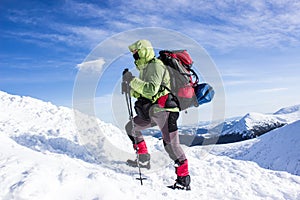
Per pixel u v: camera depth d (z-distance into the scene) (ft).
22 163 10.02
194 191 14.82
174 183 15.08
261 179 19.35
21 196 8.04
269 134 184.75
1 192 8.19
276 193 16.99
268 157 158.71
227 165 21.22
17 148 13.35
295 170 137.59
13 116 24.25
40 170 9.56
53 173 9.75
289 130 173.37
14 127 20.66
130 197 10.19
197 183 16.56
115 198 9.53
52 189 8.74
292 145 157.48
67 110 28.96
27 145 16.97
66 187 9.18
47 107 28.89
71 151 17.98
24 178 8.79
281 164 146.51
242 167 21.01
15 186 8.32
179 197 13.12
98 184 9.84
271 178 19.88
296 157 145.79
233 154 171.94
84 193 9.27
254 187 17.39
